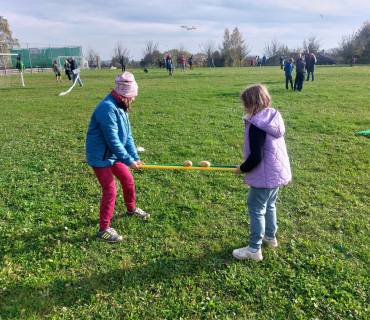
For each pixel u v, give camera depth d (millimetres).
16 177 4996
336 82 16406
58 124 8703
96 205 4125
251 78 21125
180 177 4945
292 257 3055
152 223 3691
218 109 10359
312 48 55719
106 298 2613
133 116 9516
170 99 12742
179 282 2766
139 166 3312
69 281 2781
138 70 39906
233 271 2865
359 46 46000
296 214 3832
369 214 3752
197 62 58344
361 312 2391
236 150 6207
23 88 18656
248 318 2396
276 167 2672
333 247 3191
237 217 3791
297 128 7625
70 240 3391
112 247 3279
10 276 2836
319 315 2402
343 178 4734
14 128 8273
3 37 58250
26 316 2414
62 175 5121
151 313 2449
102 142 3049
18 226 3611
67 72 21875
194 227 3604
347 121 8102
